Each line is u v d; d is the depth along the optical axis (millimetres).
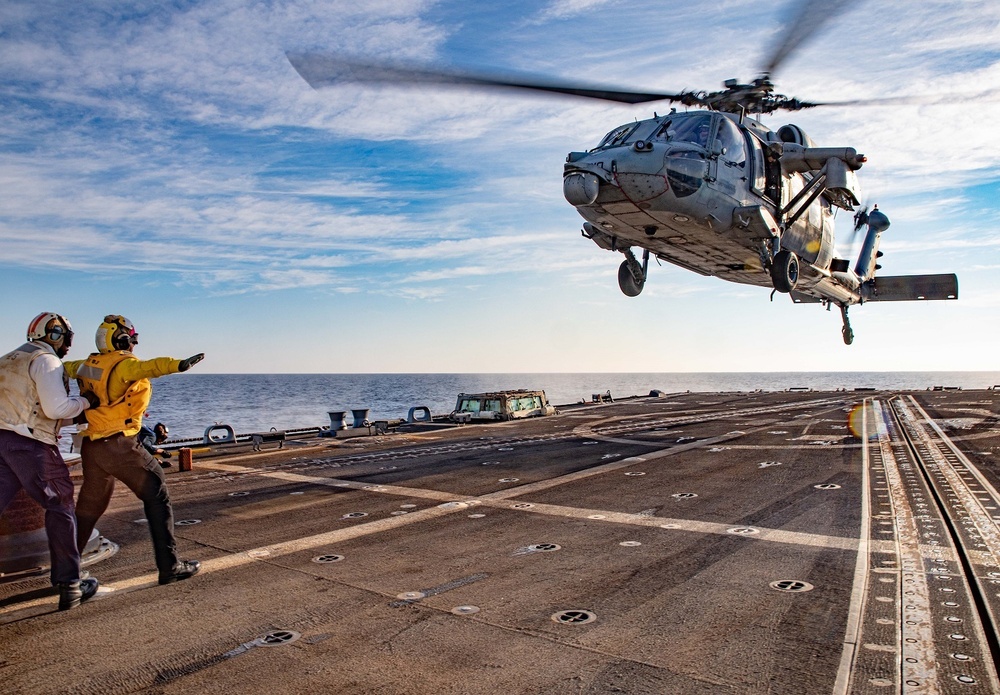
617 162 13523
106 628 4852
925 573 5918
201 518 8625
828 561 6332
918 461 12461
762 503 9086
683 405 31594
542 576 5996
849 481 10570
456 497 9844
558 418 25031
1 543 6004
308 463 13773
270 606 5277
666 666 4113
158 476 5906
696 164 13375
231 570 6293
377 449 16094
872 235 24656
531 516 8531
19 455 5145
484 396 24750
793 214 16469
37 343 5480
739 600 5301
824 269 19734
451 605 5254
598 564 6352
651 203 13555
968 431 17172
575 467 12633
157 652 4410
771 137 15922
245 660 4262
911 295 25203
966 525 7656
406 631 4719
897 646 4383
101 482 5805
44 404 5152
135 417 5828
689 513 8562
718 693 3758
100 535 7633
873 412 24125
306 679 3977
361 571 6207
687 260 16891
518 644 4473
